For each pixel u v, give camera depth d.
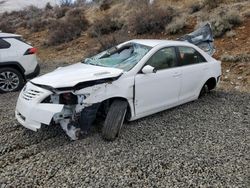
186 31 14.84
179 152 4.77
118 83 5.30
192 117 6.36
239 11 14.63
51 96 4.85
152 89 5.85
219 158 4.59
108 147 4.90
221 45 12.25
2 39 8.76
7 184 3.90
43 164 4.38
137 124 5.88
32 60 9.28
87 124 5.04
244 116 6.49
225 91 8.52
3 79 8.75
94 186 3.85
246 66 10.24
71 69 5.68
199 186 3.86
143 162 4.44
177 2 19.03
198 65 7.13
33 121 4.81
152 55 5.98
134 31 16.84
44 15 29.27
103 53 6.64
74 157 4.57
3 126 5.80
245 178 4.04
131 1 21.77
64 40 18.94
